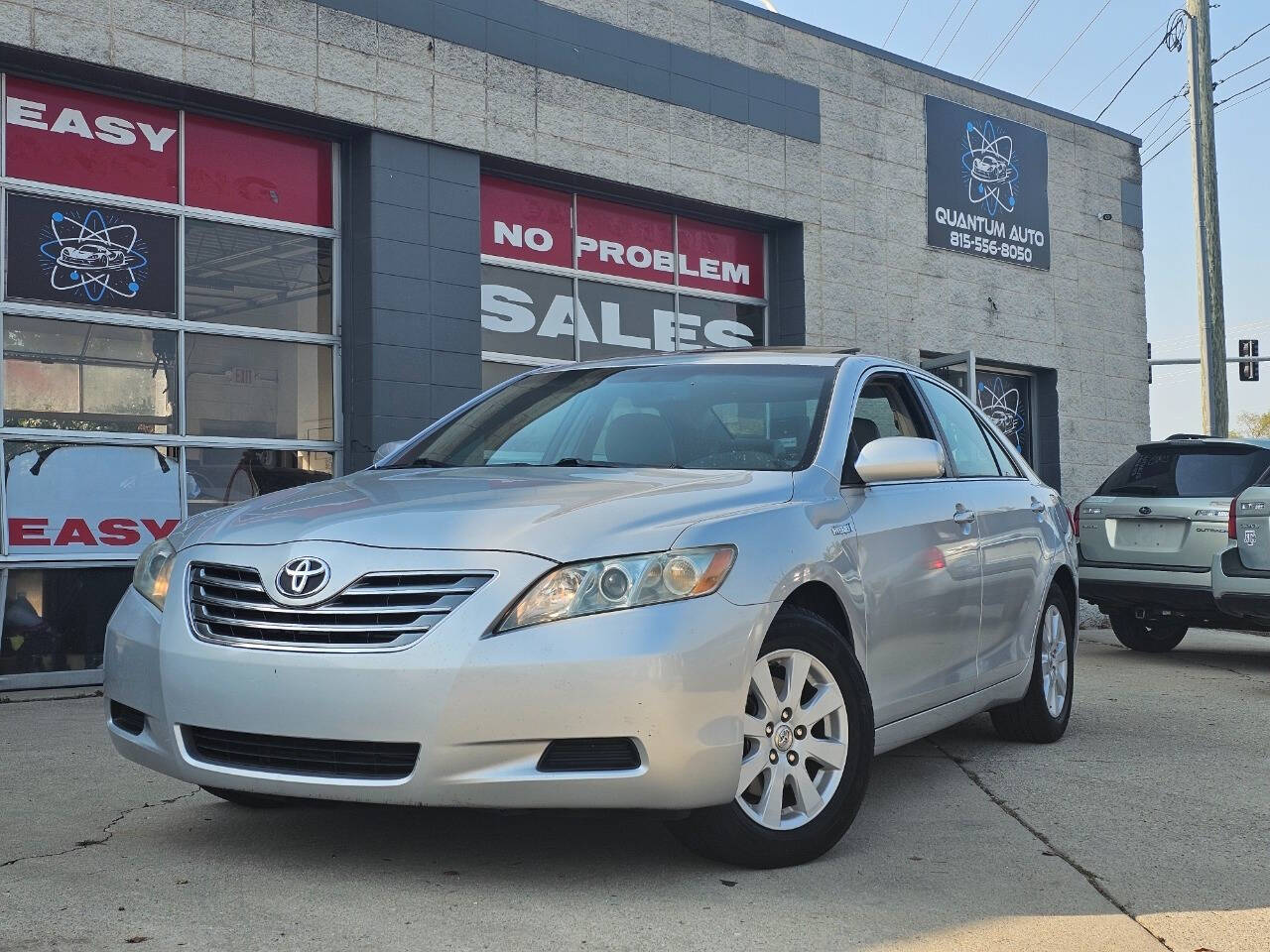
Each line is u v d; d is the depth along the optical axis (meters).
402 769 3.58
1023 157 15.02
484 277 10.66
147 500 8.67
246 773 3.71
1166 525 9.70
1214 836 4.49
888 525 4.68
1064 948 3.31
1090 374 15.75
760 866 3.93
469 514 3.82
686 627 3.64
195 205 8.95
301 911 3.46
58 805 4.71
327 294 9.65
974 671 5.37
